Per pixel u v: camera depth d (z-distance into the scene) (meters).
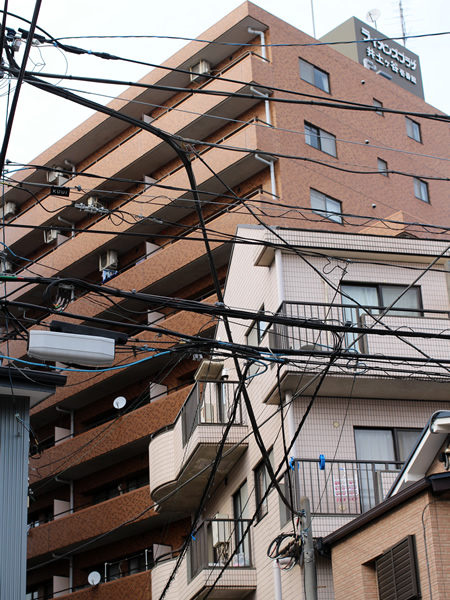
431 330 18.45
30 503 35.06
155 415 29.92
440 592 11.23
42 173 39.59
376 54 40.00
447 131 39.53
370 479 17.05
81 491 33.66
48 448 36.22
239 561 18.98
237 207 30.20
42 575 33.66
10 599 11.27
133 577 28.02
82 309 34.94
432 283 19.78
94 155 38.94
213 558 19.94
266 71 31.50
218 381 19.28
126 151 34.72
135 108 36.53
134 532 30.34
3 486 11.85
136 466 31.69
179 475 21.56
